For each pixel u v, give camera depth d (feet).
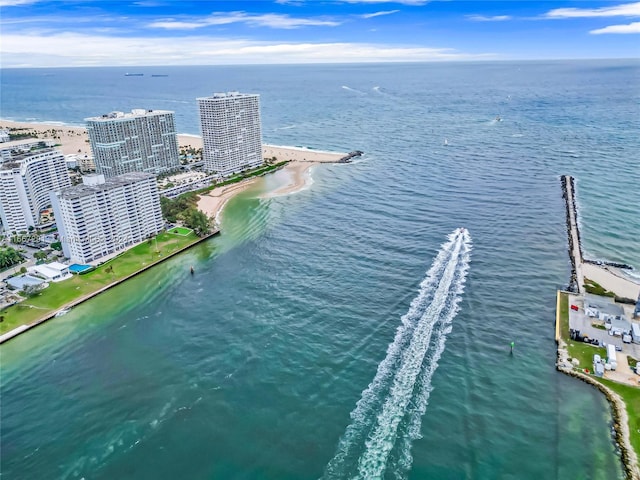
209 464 364.58
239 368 468.75
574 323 516.73
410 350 483.92
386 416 402.31
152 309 590.14
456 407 410.11
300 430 391.65
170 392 440.86
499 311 547.08
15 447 387.14
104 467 365.81
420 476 347.36
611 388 422.82
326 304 574.97
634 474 341.41
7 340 537.24
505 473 348.18
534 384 434.30
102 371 475.31
